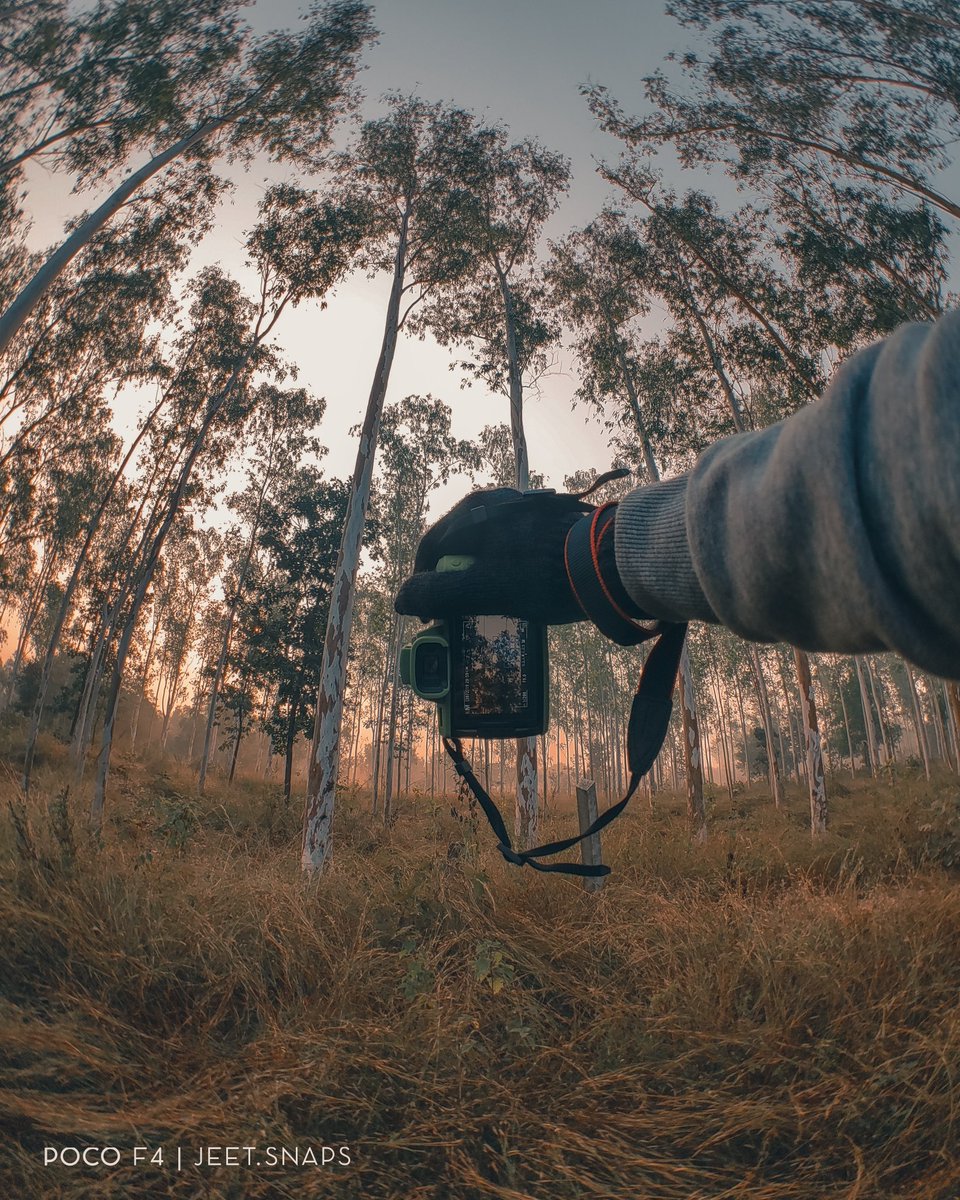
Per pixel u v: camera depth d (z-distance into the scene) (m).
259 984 3.12
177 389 18.66
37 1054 2.43
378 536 25.27
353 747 45.47
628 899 4.57
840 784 29.19
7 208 13.15
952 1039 2.56
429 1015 2.95
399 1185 2.10
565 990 3.42
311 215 14.30
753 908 4.20
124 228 14.94
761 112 12.09
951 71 10.23
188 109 10.88
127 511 24.89
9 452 18.98
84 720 21.44
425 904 4.41
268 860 6.39
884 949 3.34
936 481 0.29
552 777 54.00
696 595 0.45
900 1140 2.24
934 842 7.26
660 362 17.58
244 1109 2.27
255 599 25.22
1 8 9.05
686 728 15.28
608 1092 2.63
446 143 14.19
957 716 11.91
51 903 3.29
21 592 27.92
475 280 16.91
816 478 0.35
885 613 0.31
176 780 24.73
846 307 12.83
